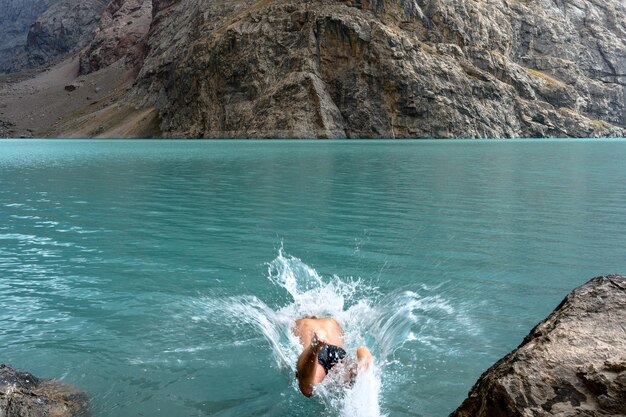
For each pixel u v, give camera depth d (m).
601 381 3.43
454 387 5.82
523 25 117.19
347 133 98.06
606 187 23.09
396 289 9.09
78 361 6.46
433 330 7.34
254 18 112.25
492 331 7.28
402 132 97.31
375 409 5.40
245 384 5.96
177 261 10.98
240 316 7.91
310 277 9.80
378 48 98.50
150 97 152.25
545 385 3.57
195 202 19.05
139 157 46.41
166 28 168.75
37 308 8.29
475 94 100.31
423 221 15.20
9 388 5.39
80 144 93.69
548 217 15.80
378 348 6.78
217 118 110.62
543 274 9.88
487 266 10.44
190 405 5.53
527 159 40.88
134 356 6.62
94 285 9.45
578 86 113.88
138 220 15.68
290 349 6.74
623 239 12.76
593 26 123.56
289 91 99.88
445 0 107.38
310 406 5.52
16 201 19.69
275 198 19.80
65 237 13.43
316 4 107.06
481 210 17.06
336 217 15.90
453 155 45.72
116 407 5.48
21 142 113.38
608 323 4.04
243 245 12.37
